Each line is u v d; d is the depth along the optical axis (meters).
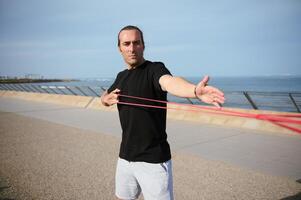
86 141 7.98
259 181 4.84
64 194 4.50
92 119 11.66
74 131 9.37
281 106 9.01
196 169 5.48
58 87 20.12
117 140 8.06
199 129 9.06
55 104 17.62
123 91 2.43
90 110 14.45
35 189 4.70
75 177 5.23
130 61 2.35
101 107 14.77
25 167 5.82
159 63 2.33
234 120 9.45
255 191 4.46
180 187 4.68
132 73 2.41
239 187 4.62
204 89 1.54
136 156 2.38
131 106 2.36
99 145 7.52
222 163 5.78
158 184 2.34
